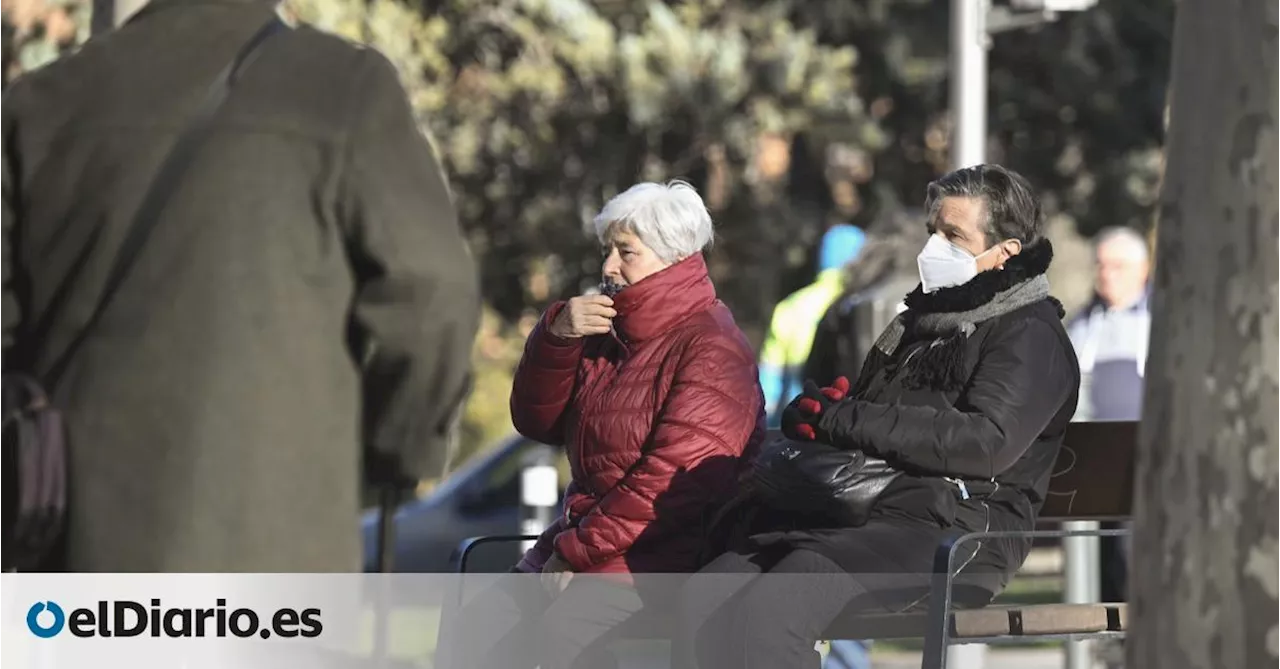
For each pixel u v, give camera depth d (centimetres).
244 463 1138
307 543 1151
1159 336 983
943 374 1518
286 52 1196
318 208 1162
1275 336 948
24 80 1221
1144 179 5778
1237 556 956
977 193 1552
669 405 1556
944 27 5662
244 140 1164
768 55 5172
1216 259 959
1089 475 1712
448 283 1150
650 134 5194
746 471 1563
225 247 1150
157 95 1191
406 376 1152
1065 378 1518
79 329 1169
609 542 1541
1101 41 5747
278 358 1147
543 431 1664
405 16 4884
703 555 1541
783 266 5416
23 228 1202
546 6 5003
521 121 5119
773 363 2761
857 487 1477
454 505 3934
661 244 1588
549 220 5228
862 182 5734
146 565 1132
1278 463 948
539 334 1638
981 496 1520
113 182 1176
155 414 1139
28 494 1137
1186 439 968
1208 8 966
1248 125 953
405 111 1188
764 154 5434
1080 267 5200
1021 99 5800
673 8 5278
